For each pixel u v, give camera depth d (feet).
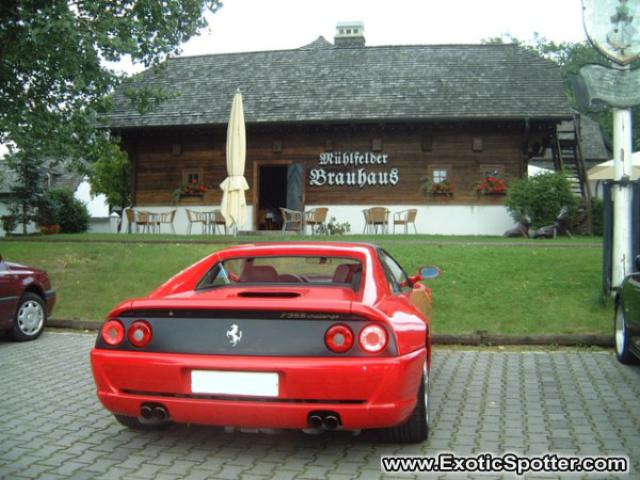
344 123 74.90
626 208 30.71
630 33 30.73
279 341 12.41
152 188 81.46
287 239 56.08
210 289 15.62
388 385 12.13
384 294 14.83
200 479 12.33
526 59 83.82
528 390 19.77
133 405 13.00
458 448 14.32
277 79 85.30
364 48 91.20
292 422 12.34
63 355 25.12
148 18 51.98
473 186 74.38
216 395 12.49
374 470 12.91
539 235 61.36
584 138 130.21
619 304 23.68
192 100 82.94
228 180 57.31
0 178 124.16
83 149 53.16
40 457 13.55
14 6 44.39
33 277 28.48
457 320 29.50
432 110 74.08
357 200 76.07
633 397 18.90
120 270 41.52
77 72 44.80
